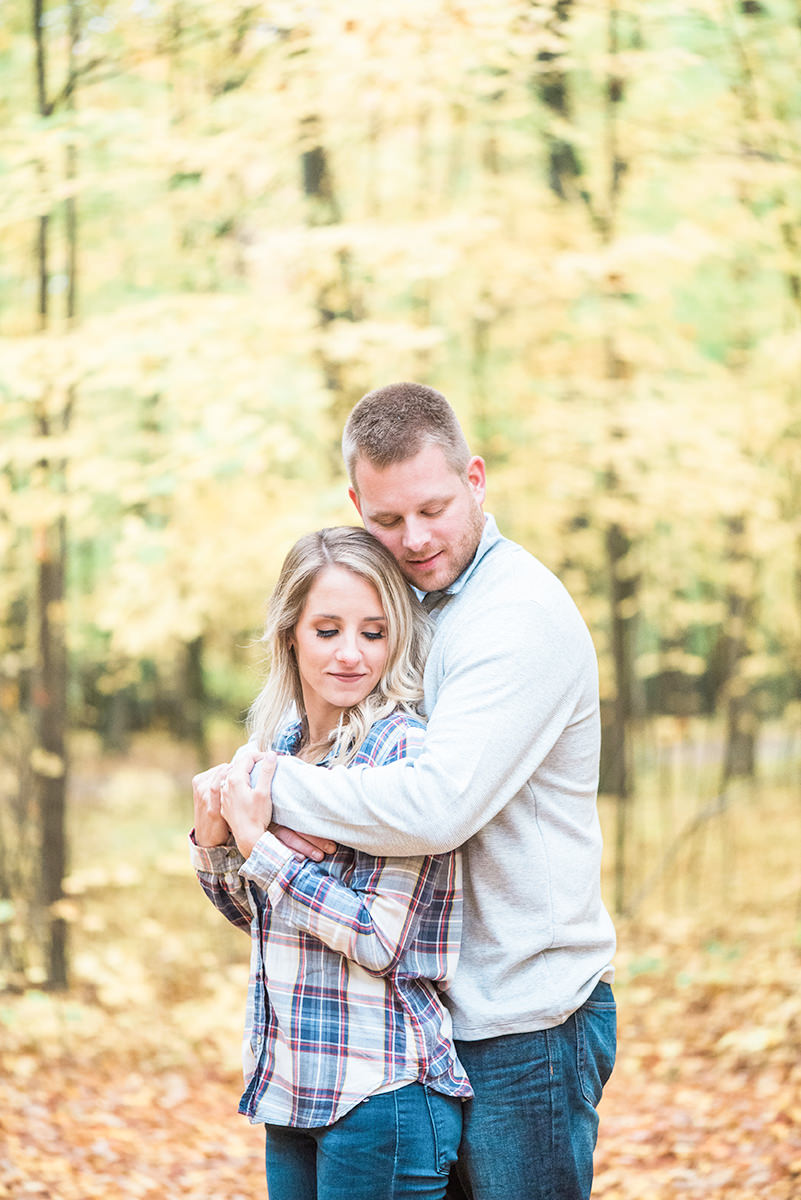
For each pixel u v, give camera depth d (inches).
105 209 277.0
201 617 277.3
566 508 302.8
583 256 240.8
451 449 83.1
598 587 403.9
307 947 78.0
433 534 82.7
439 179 303.1
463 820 74.8
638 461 273.9
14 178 225.5
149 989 251.0
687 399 267.0
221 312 234.5
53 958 247.0
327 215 281.0
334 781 77.2
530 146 285.3
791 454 281.1
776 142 245.9
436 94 231.8
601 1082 84.3
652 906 327.3
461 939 81.6
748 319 301.4
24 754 253.1
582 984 80.5
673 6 227.9
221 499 255.1
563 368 306.3
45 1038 215.3
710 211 259.1
